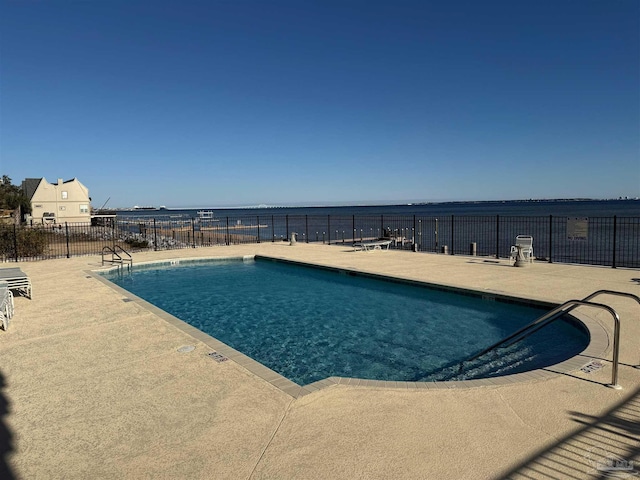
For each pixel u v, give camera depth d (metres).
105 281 12.12
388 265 14.55
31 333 7.16
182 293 12.37
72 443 3.74
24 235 19.30
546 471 3.18
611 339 6.30
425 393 4.61
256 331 8.65
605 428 3.80
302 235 45.78
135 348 6.31
